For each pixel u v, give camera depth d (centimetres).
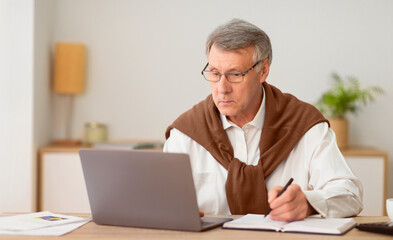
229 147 197
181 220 138
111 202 145
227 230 139
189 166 133
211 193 197
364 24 372
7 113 339
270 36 373
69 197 344
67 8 378
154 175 137
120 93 381
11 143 340
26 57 339
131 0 377
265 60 187
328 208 154
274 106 200
